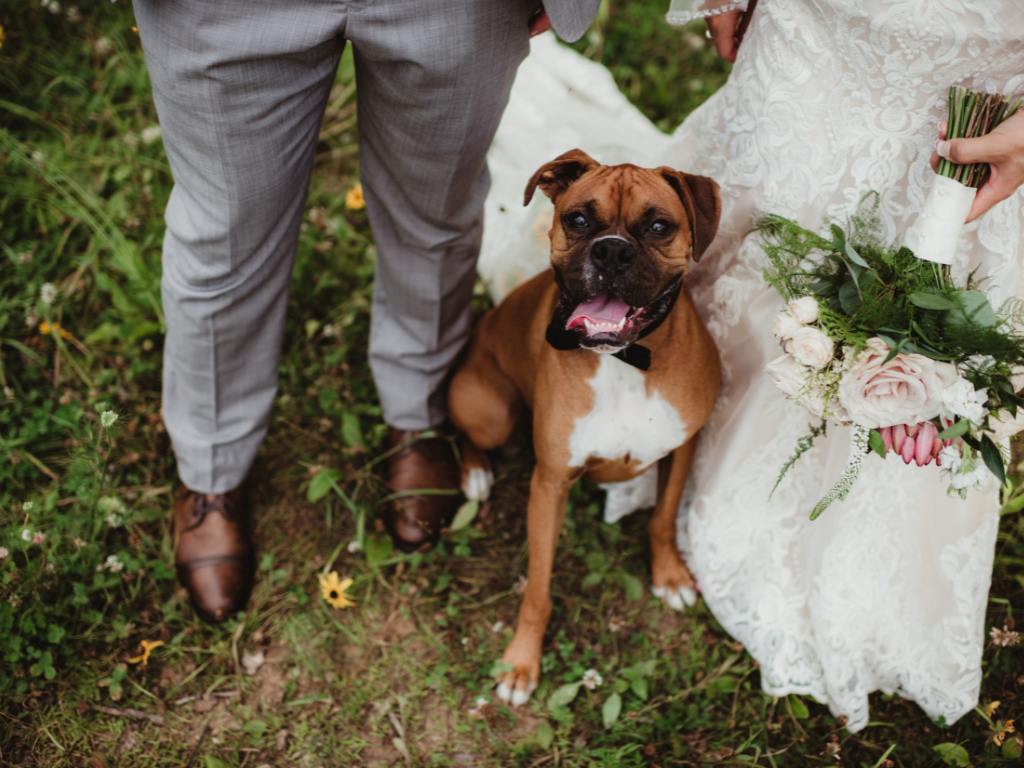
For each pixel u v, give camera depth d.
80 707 2.84
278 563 3.23
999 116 2.18
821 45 2.35
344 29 2.21
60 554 3.05
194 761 2.79
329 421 3.53
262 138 2.32
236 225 2.45
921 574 2.78
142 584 3.11
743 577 2.97
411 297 3.03
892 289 2.22
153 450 3.37
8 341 3.50
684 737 2.84
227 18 2.10
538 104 4.21
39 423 3.34
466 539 3.27
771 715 2.88
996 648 2.96
